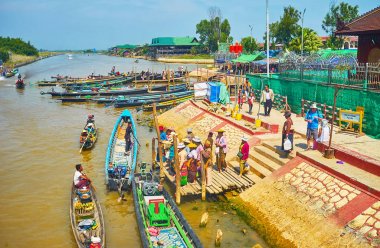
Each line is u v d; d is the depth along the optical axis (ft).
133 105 149.48
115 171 63.72
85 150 88.28
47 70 356.79
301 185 51.75
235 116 90.84
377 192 42.91
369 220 40.83
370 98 67.56
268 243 46.34
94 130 98.02
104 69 368.07
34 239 49.67
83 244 43.65
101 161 80.53
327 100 82.02
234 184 59.06
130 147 79.36
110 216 55.47
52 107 151.33
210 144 58.70
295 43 217.36
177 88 184.96
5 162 79.87
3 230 51.88
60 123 118.93
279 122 84.53
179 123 107.86
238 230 49.85
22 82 211.61
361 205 43.14
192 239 44.24
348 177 47.55
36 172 73.87
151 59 545.03
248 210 53.52
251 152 69.77
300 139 71.31
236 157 69.51
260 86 116.16
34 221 54.49
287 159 61.41
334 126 76.79
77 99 163.94
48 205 59.57
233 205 55.83
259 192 55.42
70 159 81.92
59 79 236.02
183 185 59.93
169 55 526.98
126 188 62.90
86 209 52.16
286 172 56.18
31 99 172.45
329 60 100.73
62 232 51.49
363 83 79.36
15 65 384.06
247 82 118.62
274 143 69.97
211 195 60.29
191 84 196.65
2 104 156.76
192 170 60.54
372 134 67.31
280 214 49.26
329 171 51.19
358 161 50.98
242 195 57.00
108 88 188.55
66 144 93.66
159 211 49.14
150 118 125.70
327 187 48.65
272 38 320.09
